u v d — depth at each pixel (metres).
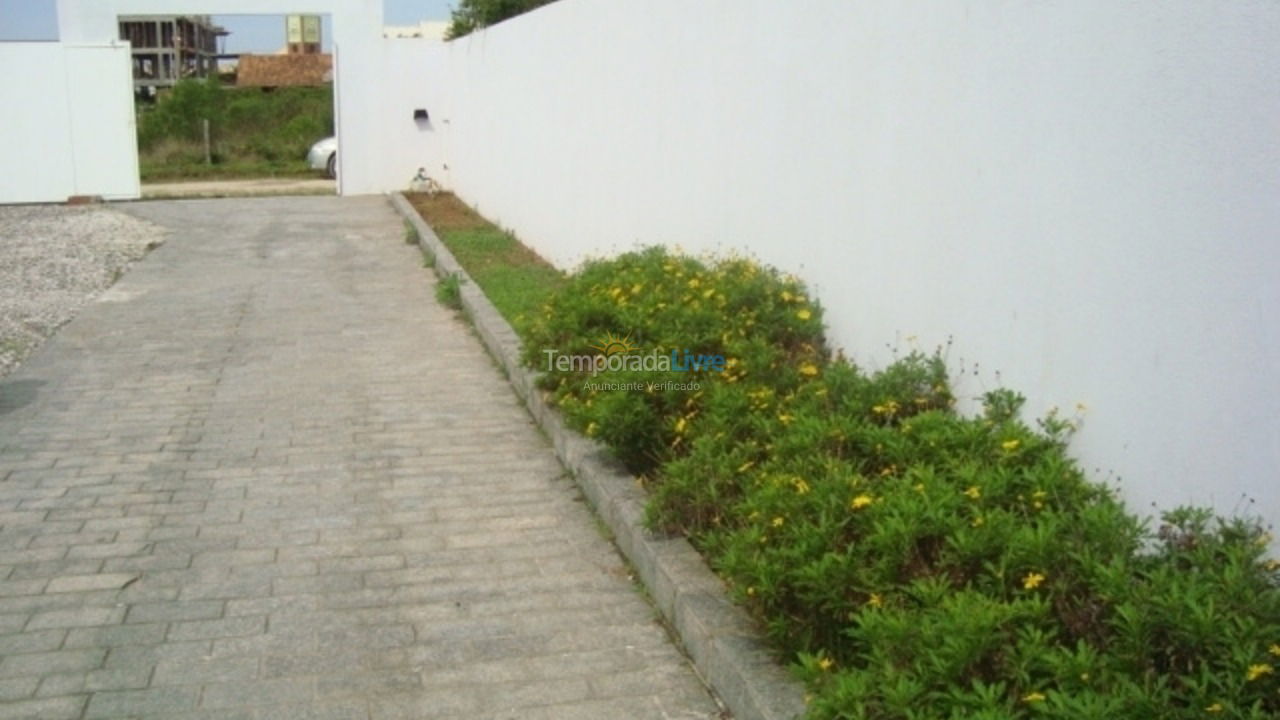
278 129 27.64
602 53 8.84
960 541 3.00
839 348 5.20
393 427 6.40
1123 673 2.52
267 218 15.51
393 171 18.66
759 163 6.02
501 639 3.92
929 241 4.40
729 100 6.39
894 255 4.68
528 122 11.69
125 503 5.22
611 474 5.09
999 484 3.27
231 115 27.81
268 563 4.56
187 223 14.97
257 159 26.34
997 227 3.94
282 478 5.57
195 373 7.57
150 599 4.22
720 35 6.47
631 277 6.16
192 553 4.65
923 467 3.49
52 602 4.18
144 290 10.47
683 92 7.11
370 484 5.49
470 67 15.36
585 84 9.37
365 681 3.63
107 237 13.58
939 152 4.31
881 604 3.01
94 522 4.98
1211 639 2.46
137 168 17.89
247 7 17.67
